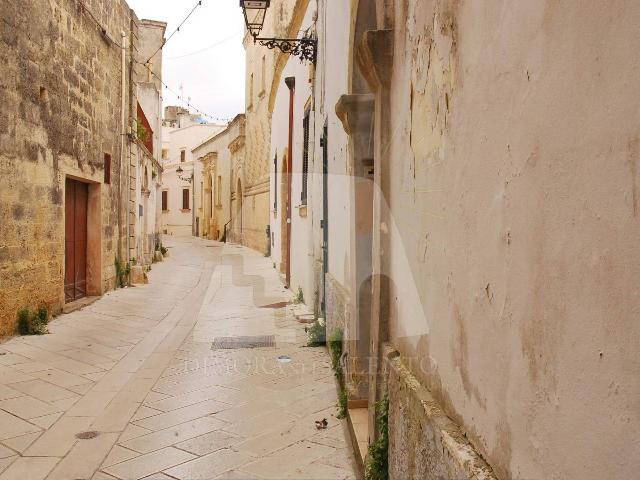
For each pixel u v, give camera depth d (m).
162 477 3.41
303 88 9.36
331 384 4.05
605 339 1.07
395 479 2.69
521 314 1.45
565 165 1.23
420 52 2.52
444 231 2.15
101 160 11.22
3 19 6.89
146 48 24.48
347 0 4.86
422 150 2.49
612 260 1.05
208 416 4.19
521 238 1.46
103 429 4.18
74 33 9.55
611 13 1.05
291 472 3.42
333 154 5.36
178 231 42.75
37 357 6.28
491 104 1.68
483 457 1.71
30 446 3.89
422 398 2.26
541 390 1.34
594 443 1.10
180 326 7.80
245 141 21.08
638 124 0.97
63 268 9.02
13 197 7.21
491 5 1.68
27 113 7.62
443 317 2.16
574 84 1.19
